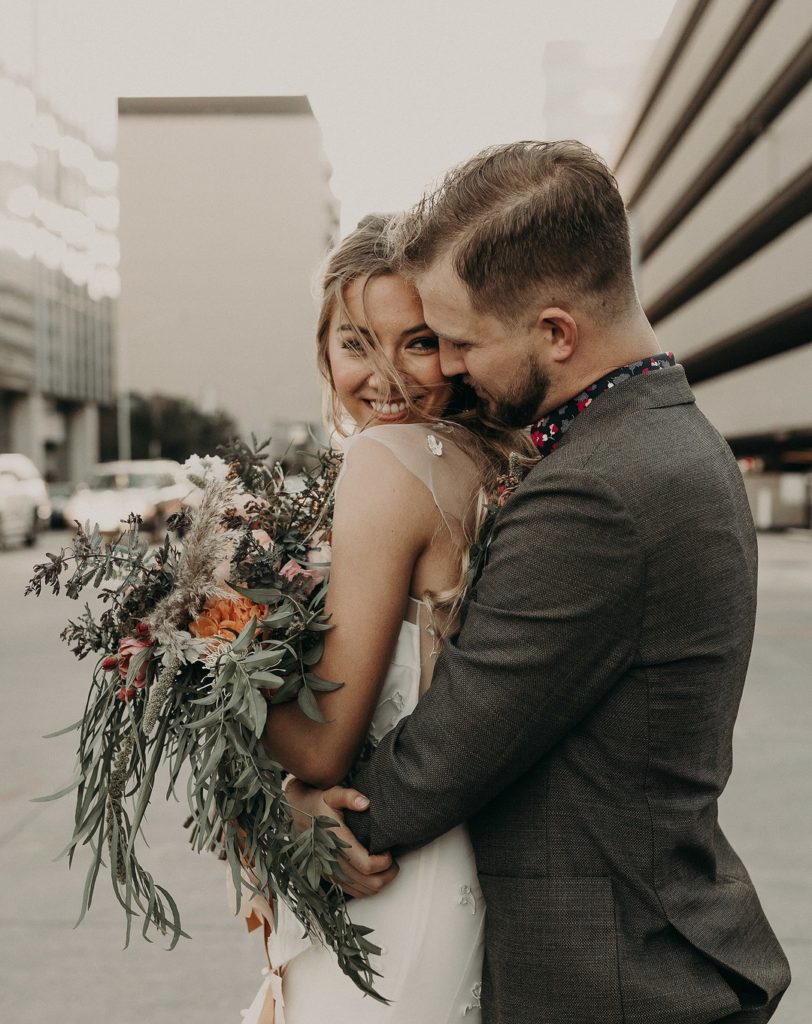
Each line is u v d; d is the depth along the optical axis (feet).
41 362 170.30
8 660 23.70
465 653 3.42
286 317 254.06
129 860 3.64
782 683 20.04
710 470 3.40
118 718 3.86
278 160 257.34
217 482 3.78
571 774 3.46
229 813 3.55
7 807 12.82
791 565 46.73
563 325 3.41
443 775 3.38
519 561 3.36
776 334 82.12
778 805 12.55
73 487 89.45
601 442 3.39
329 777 3.75
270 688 3.54
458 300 3.50
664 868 3.41
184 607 3.60
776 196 67.31
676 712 3.35
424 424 4.20
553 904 3.42
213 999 8.14
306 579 3.74
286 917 4.08
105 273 208.03
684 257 98.12
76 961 8.83
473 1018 3.98
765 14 71.72
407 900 3.85
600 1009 3.33
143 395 188.65
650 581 3.26
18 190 159.74
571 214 3.30
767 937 3.73
